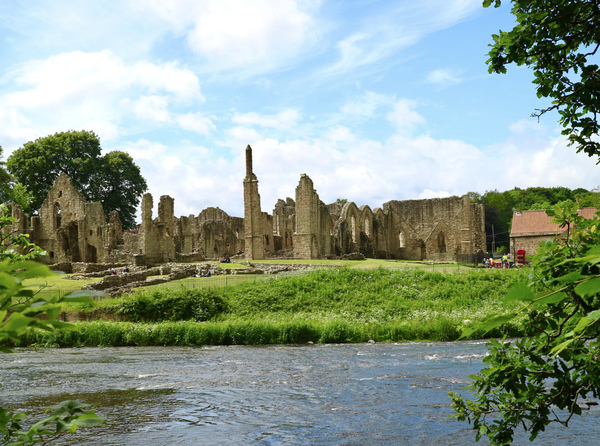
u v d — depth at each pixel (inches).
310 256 2704.2
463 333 112.1
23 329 80.7
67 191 2989.7
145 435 441.7
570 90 176.9
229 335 1127.6
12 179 2581.2
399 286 1579.7
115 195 3432.6
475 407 179.6
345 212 3021.7
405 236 3405.5
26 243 334.6
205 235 3366.1
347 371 725.9
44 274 82.1
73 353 974.4
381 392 585.6
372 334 1142.3
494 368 162.1
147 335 1124.5
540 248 179.8
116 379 692.1
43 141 3272.6
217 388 626.2
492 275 1660.9
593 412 469.1
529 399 159.0
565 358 148.9
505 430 165.9
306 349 995.9
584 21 161.0
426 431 438.9
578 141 179.3
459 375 676.1
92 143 3454.7
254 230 2800.2
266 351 973.2
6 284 79.1
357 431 443.5
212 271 2087.8
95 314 1357.0
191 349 1028.5
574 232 183.2
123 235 3139.8
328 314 1375.5
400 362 797.2
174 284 1759.4
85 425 111.8
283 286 1600.6
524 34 168.7
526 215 2460.6
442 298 1496.1
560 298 100.5
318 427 457.7
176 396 585.9
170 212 2999.5
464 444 406.0
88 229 2891.2
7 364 832.9
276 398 568.1
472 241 3221.0
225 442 421.4
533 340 168.1
